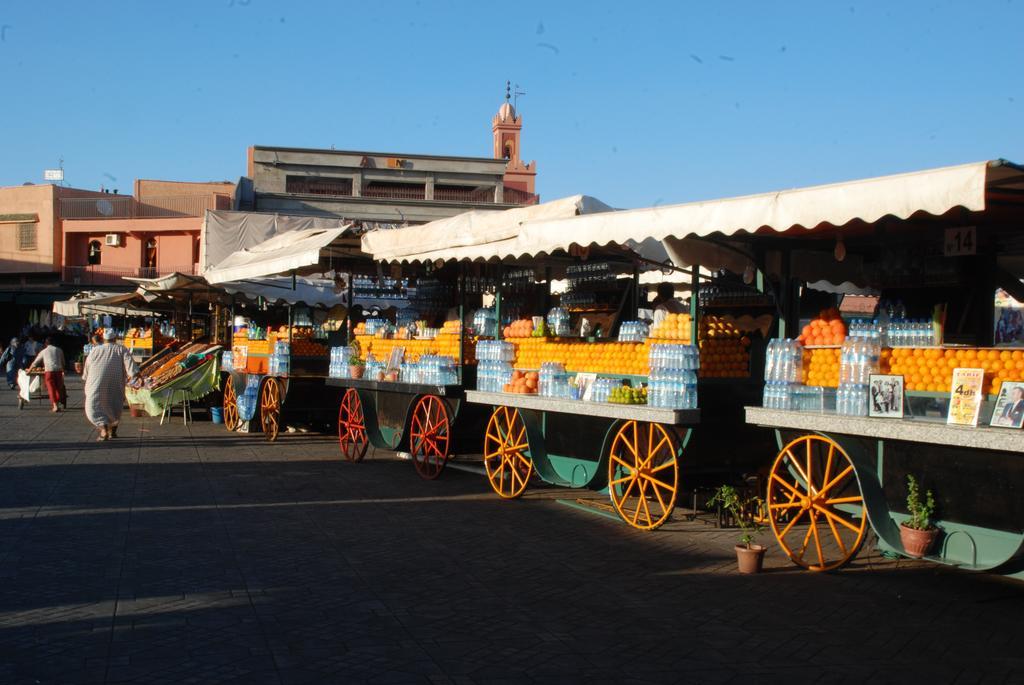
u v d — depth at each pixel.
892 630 6.07
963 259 10.10
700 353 9.02
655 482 8.91
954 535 6.65
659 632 6.01
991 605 6.68
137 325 41.84
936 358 6.86
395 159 57.72
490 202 59.28
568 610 6.49
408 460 14.58
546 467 10.52
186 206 54.97
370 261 15.08
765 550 7.64
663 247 9.79
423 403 12.77
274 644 5.66
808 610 6.53
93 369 16.84
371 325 15.06
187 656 5.41
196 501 10.59
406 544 8.55
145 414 22.66
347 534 8.95
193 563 7.68
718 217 7.50
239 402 18.34
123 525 9.17
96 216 54.47
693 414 8.42
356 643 5.70
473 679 5.12
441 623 6.15
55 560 7.70
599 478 9.83
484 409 12.27
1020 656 5.57
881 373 7.20
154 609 6.36
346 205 55.84
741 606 6.62
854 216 6.43
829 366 7.79
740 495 9.59
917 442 6.86
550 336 11.20
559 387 10.20
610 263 11.34
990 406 6.37
